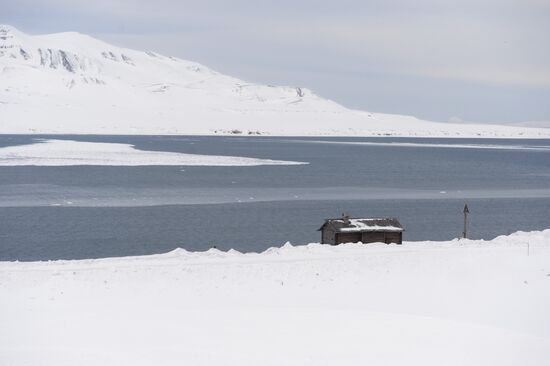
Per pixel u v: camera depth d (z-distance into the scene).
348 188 97.56
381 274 30.48
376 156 180.88
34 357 17.38
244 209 73.62
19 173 105.44
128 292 27.08
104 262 32.72
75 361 17.12
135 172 111.62
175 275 29.81
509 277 29.53
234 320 22.20
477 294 26.78
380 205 79.81
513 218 71.94
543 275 29.72
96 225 61.44
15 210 69.75
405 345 19.19
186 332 20.50
